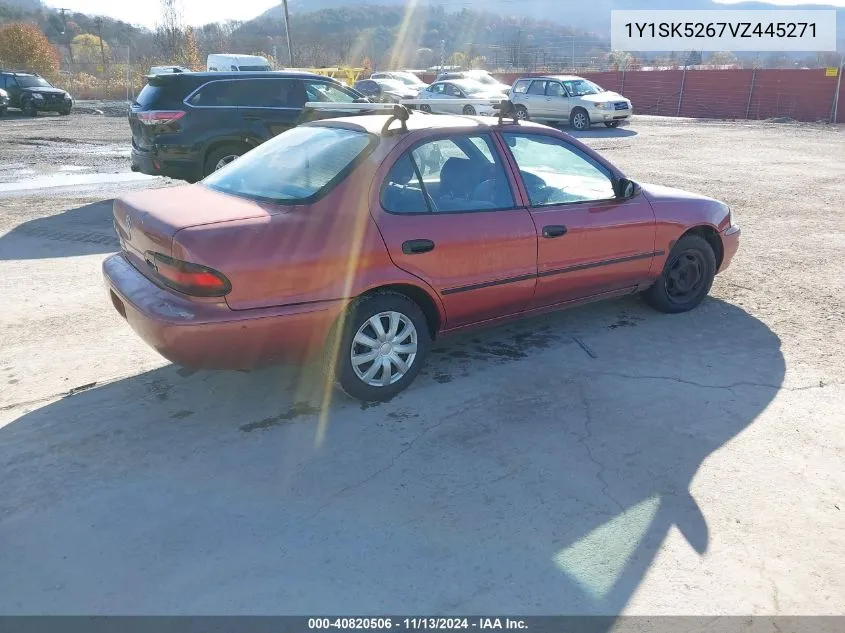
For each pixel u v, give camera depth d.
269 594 2.68
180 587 2.72
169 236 3.55
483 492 3.30
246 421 3.96
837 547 2.97
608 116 23.11
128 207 4.14
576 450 3.66
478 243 4.28
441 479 3.41
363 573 2.79
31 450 3.65
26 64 44.75
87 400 4.20
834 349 4.98
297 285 3.70
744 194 11.15
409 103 4.81
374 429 3.87
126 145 18.25
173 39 47.00
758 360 4.79
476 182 4.40
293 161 4.26
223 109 9.66
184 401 4.20
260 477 3.42
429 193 4.18
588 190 4.93
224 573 2.79
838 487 3.38
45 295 6.09
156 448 3.68
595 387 4.38
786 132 22.42
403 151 4.10
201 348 3.57
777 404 4.17
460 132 4.37
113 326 5.41
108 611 2.61
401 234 3.99
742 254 7.55
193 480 3.40
